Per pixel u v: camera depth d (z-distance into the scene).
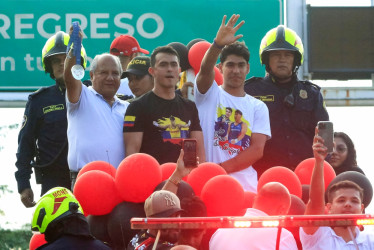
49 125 11.66
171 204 8.48
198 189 9.93
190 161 9.18
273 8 17.88
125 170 9.58
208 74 10.90
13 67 17.77
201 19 17.97
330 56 17.62
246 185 10.98
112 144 10.55
